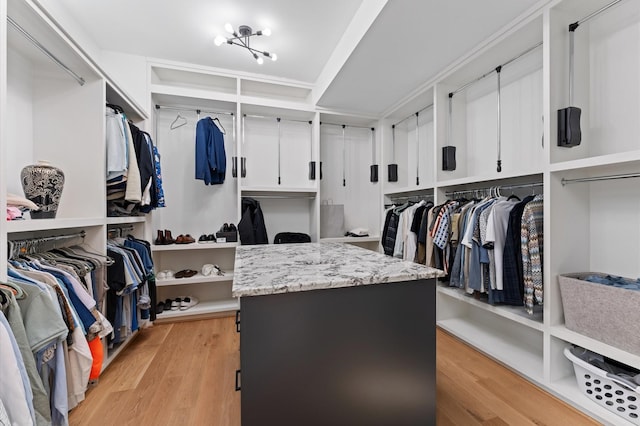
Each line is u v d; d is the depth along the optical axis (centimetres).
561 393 146
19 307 102
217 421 136
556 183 158
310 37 241
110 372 180
